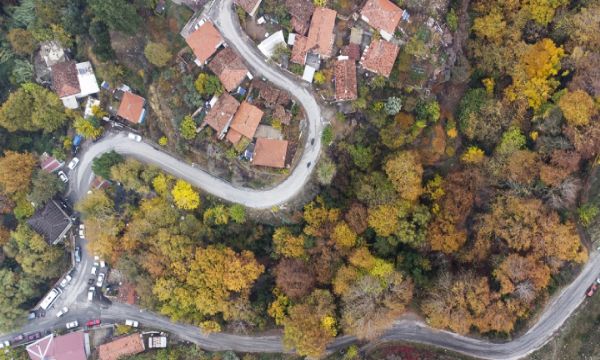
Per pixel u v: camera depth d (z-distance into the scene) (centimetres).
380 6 8806
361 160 9312
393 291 9131
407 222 9219
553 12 9369
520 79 9462
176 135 9725
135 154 10262
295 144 9444
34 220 10169
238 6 9138
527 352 9712
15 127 10131
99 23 9369
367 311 9000
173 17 9388
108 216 9888
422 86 9250
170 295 9588
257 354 10162
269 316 9906
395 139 9100
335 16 8944
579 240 9394
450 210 9344
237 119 9281
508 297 9238
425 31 9069
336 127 9412
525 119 9612
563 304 9712
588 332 9669
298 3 8950
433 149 9425
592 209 9494
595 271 9706
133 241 9794
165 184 9800
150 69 9662
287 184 9656
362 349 9931
